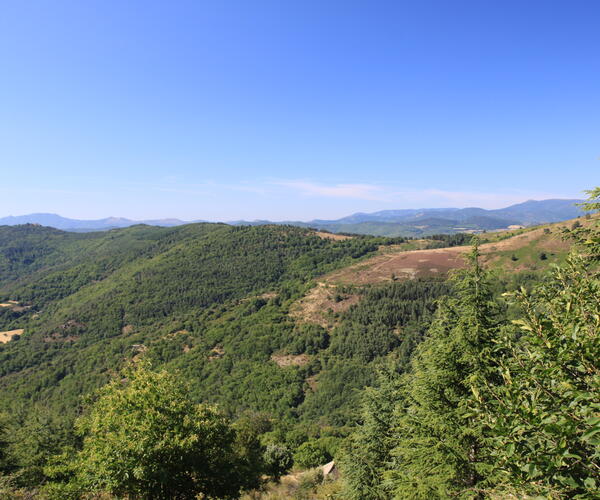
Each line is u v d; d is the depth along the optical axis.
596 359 3.61
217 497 11.66
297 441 50.44
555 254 98.88
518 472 3.81
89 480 10.35
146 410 10.58
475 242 9.76
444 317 10.00
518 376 4.27
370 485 15.38
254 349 93.69
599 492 3.31
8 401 87.44
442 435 9.26
